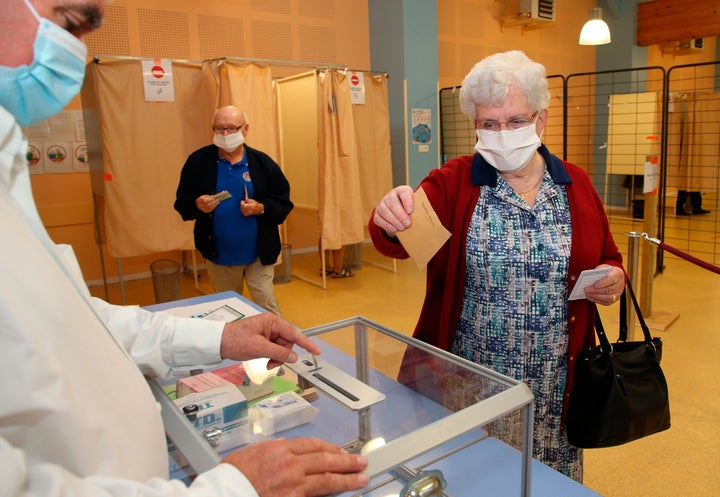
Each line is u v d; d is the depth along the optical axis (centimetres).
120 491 54
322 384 98
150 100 405
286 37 619
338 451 69
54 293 57
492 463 80
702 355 334
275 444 66
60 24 68
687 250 613
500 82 133
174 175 423
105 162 397
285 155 542
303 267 591
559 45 888
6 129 62
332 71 467
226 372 107
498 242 142
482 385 88
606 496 216
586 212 144
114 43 518
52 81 68
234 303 200
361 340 115
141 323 101
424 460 75
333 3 648
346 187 491
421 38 651
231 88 420
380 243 146
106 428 60
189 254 574
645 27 884
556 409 147
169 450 78
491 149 138
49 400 53
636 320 387
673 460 237
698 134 642
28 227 62
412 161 661
